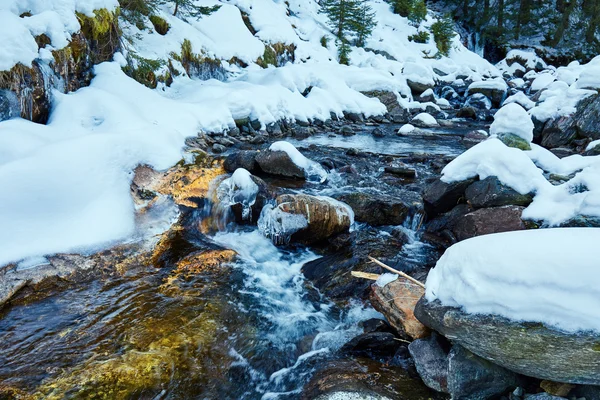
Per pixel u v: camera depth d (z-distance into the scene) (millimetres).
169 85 11031
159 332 3596
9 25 6551
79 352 3264
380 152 9680
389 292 3701
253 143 9633
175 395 2971
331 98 14039
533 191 4883
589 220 4020
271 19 18594
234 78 14039
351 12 22453
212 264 4891
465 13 33094
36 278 4102
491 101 18422
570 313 2145
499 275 2418
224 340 3602
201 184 6473
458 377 2600
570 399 2297
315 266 4992
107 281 4328
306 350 3535
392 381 2922
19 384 2887
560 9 31578
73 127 6848
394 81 17047
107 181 5629
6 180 4770
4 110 6223
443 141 11266
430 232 5598
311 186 7078
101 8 8820
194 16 14719
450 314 2627
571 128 9062
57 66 7453
